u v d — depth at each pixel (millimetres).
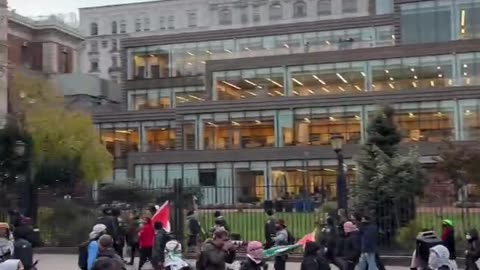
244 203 53844
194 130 62625
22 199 31250
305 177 56625
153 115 69438
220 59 66500
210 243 10125
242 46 71812
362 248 16453
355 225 17828
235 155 59219
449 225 16781
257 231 30141
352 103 56906
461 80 55656
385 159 25266
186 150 61250
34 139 39781
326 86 61344
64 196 34094
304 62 62250
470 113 53188
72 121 43375
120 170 68938
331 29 68688
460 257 21750
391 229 24375
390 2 86688
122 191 37875
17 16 80438
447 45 56719
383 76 58938
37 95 44594
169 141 68688
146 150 66062
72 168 41375
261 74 63969
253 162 58656
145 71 75750
